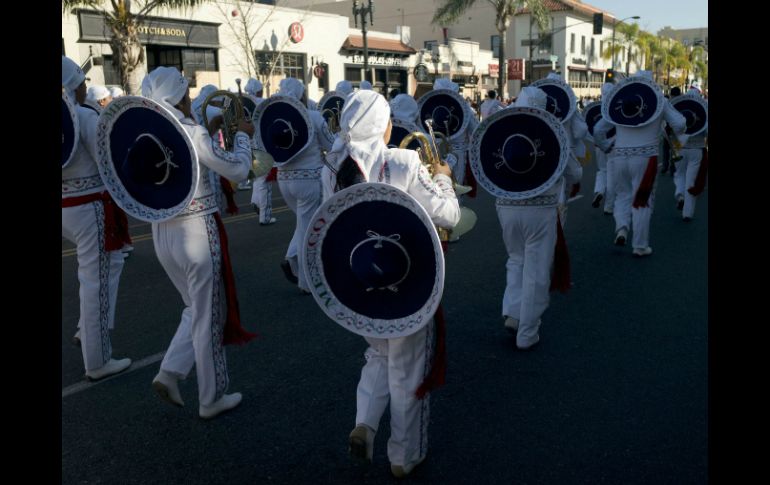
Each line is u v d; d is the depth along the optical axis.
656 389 3.73
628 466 2.96
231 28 24.69
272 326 4.98
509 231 4.36
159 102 3.28
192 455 3.17
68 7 16.95
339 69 31.42
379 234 2.58
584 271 6.33
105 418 3.57
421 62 37.31
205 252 3.35
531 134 4.17
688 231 8.10
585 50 54.19
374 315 2.64
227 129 3.58
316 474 2.98
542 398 3.66
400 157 2.63
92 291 3.98
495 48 50.69
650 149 6.66
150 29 21.98
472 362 4.20
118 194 3.26
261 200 9.23
